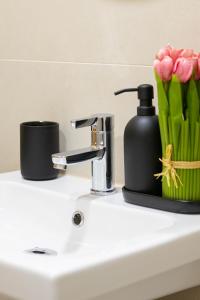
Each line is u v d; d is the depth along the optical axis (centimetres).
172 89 109
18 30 152
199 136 111
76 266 88
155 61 110
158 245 99
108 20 134
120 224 119
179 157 112
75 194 129
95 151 126
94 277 90
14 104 157
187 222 109
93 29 137
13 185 140
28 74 152
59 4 143
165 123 112
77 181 141
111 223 121
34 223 135
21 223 136
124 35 132
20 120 156
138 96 119
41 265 87
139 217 116
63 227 129
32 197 136
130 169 120
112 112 136
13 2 152
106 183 129
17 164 158
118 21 133
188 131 111
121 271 94
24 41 151
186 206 112
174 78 108
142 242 100
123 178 136
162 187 117
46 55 147
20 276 88
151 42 128
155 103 128
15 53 154
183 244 104
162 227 111
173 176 113
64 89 145
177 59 109
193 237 105
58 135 143
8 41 155
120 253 94
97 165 129
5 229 133
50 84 148
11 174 149
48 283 85
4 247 123
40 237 129
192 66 107
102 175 128
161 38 126
